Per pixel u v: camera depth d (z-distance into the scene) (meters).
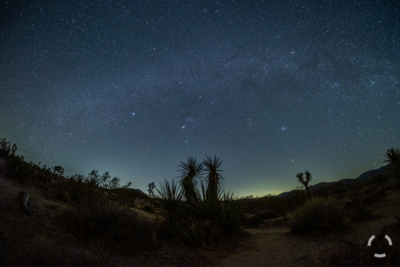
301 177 19.95
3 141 11.78
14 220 5.33
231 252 6.94
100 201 7.84
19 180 9.40
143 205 14.73
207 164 10.48
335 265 3.86
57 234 5.12
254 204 20.42
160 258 5.55
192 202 8.25
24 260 3.42
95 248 4.72
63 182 11.30
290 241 7.85
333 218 7.66
